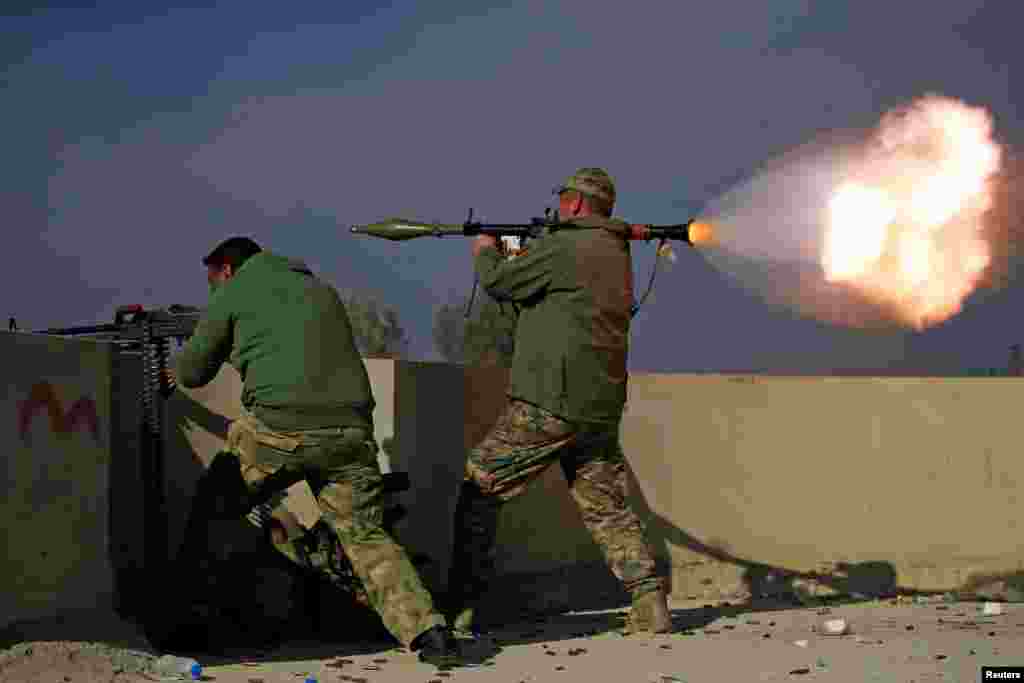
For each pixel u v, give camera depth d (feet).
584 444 19.07
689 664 15.83
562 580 24.07
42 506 15.99
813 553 25.79
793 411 26.14
